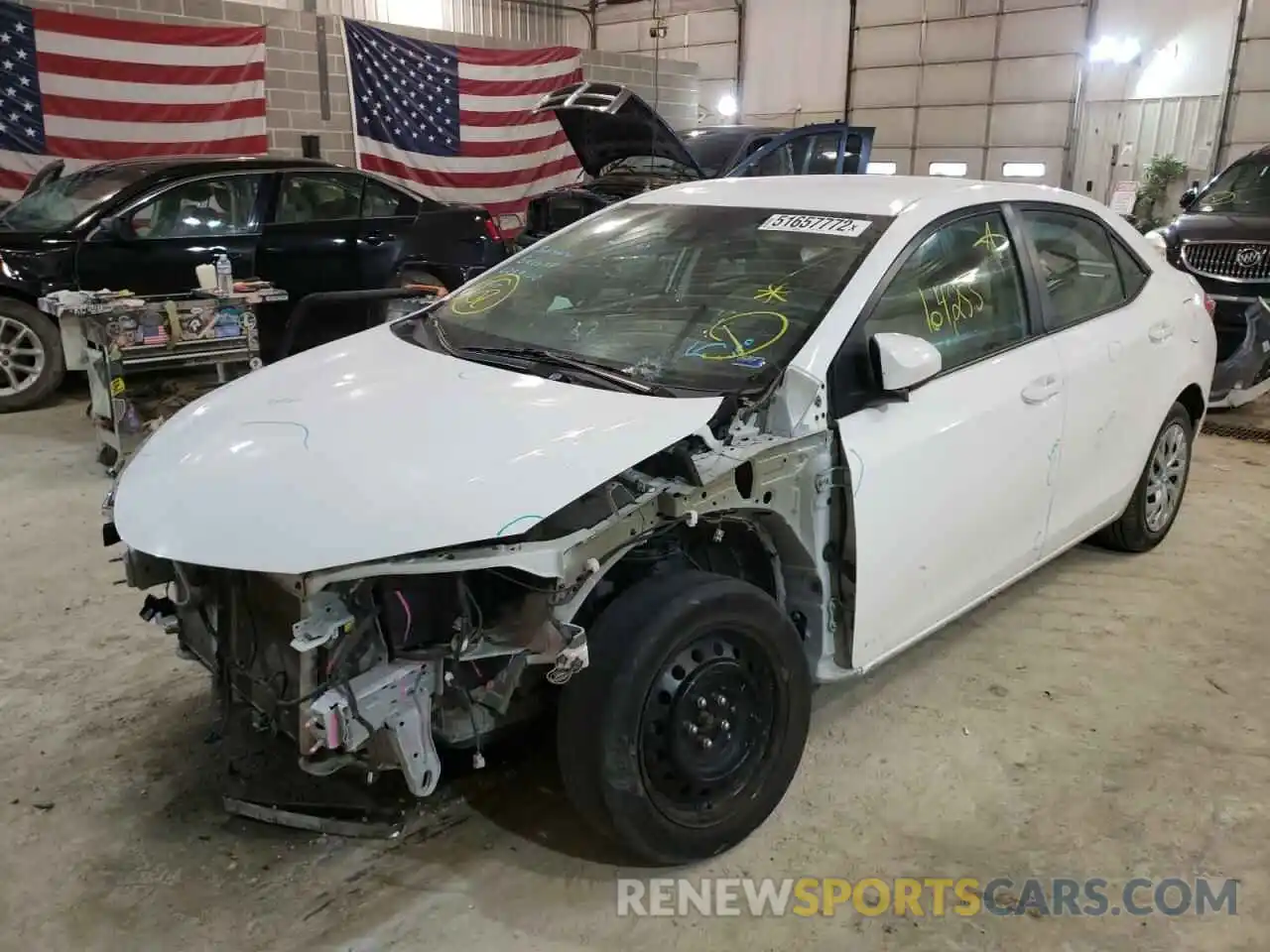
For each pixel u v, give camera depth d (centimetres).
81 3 899
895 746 300
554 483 216
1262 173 830
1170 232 771
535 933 227
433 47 1128
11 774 280
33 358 667
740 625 241
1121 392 363
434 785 222
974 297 310
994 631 372
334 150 1091
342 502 214
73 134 901
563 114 776
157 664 340
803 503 254
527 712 251
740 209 331
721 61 1744
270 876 243
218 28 958
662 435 232
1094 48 1384
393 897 237
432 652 217
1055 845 259
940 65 1521
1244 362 664
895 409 273
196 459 240
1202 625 379
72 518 471
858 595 267
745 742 251
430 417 244
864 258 283
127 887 238
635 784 228
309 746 213
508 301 328
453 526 206
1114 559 436
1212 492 529
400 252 759
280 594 226
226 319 522
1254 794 280
